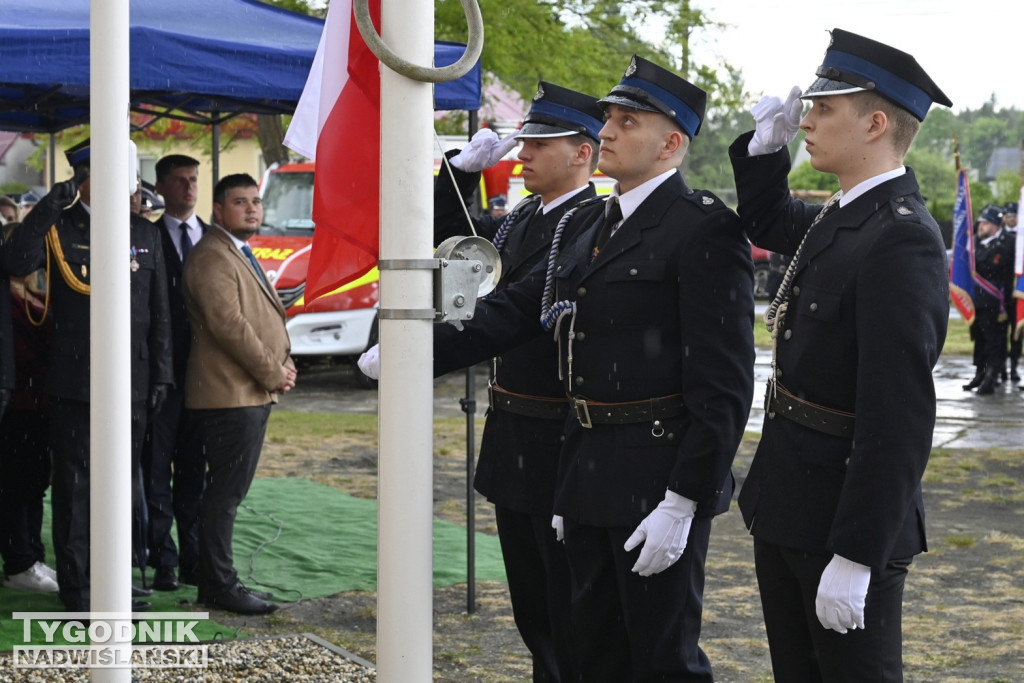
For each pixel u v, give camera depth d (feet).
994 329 41.83
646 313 10.09
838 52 8.98
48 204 14.87
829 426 8.87
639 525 9.87
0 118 22.65
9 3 15.80
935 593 17.75
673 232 10.07
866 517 8.30
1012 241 41.86
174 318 17.69
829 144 9.01
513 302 10.92
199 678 13.51
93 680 11.73
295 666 14.01
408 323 8.18
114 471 11.62
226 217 16.75
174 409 17.75
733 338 9.84
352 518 22.27
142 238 16.39
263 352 16.51
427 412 8.23
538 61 43.39
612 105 10.31
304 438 30.94
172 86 14.65
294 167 44.11
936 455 29.63
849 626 8.43
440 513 22.94
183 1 16.97
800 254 9.23
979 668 14.40
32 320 17.15
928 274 8.52
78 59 14.11
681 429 10.05
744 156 10.23
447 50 15.88
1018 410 38.14
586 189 12.49
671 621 10.05
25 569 17.63
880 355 8.40
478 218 13.62
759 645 15.35
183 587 17.84
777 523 9.04
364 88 10.18
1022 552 20.26
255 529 21.22
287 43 15.85
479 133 13.26
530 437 12.15
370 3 10.11
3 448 17.33
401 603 8.17
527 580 12.71
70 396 15.66
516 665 14.52
